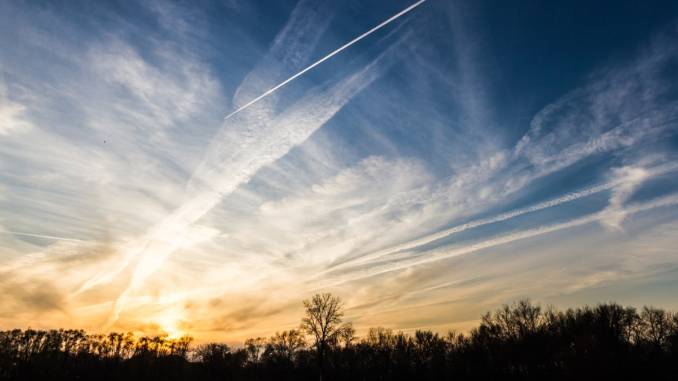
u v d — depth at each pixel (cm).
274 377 10331
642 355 6775
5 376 10231
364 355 9962
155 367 11781
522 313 8769
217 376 11238
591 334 7394
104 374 11044
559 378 7125
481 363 8462
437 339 10150
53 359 11112
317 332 7219
